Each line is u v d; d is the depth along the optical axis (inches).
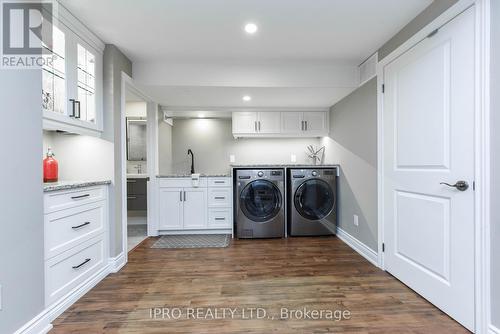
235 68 111.1
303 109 158.9
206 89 116.8
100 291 79.7
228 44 93.6
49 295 64.6
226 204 143.5
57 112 72.6
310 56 104.0
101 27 81.8
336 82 113.3
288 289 80.0
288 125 159.2
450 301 64.6
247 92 122.3
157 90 118.4
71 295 72.3
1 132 50.8
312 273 91.7
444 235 66.2
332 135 152.9
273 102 144.5
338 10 73.0
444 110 65.5
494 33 53.0
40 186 60.0
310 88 115.8
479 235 56.6
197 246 123.3
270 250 117.2
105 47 93.1
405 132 80.9
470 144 58.4
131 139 173.9
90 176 94.1
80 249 76.8
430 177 70.6
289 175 141.9
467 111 59.1
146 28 82.4
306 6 71.2
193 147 181.5
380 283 83.6
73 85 78.3
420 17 74.4
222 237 138.6
